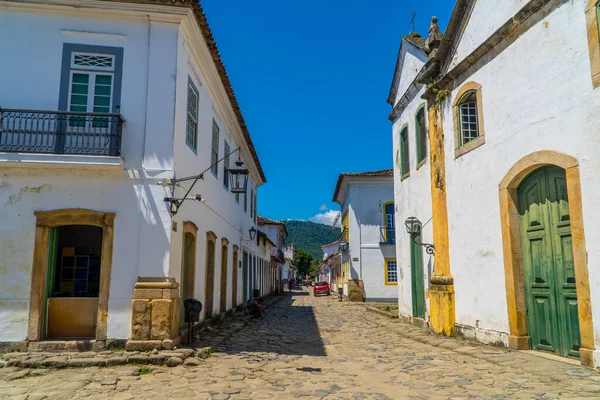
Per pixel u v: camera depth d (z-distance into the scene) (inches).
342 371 280.2
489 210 339.0
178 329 331.6
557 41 275.1
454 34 397.4
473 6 366.6
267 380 253.0
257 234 893.2
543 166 293.4
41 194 322.3
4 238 316.5
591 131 247.6
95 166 316.5
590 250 246.1
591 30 249.1
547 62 283.0
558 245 282.4
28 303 312.3
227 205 583.8
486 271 342.0
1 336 307.6
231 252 617.3
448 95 405.1
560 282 280.1
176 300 325.1
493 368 266.5
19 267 315.3
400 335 433.7
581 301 251.3
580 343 261.3
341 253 1175.6
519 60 308.7
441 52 412.8
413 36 545.0
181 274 353.1
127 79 338.0
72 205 322.0
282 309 811.4
